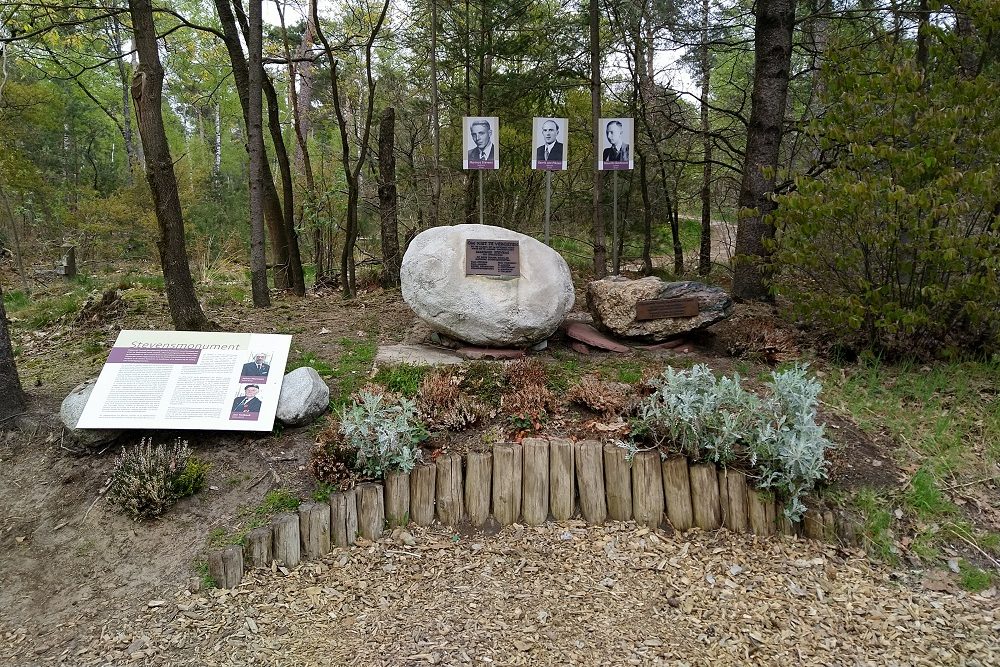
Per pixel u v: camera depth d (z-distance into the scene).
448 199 12.09
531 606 3.24
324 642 3.01
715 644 2.99
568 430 4.28
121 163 19.53
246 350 4.57
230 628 3.12
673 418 3.89
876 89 5.03
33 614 3.34
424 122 13.16
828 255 5.21
